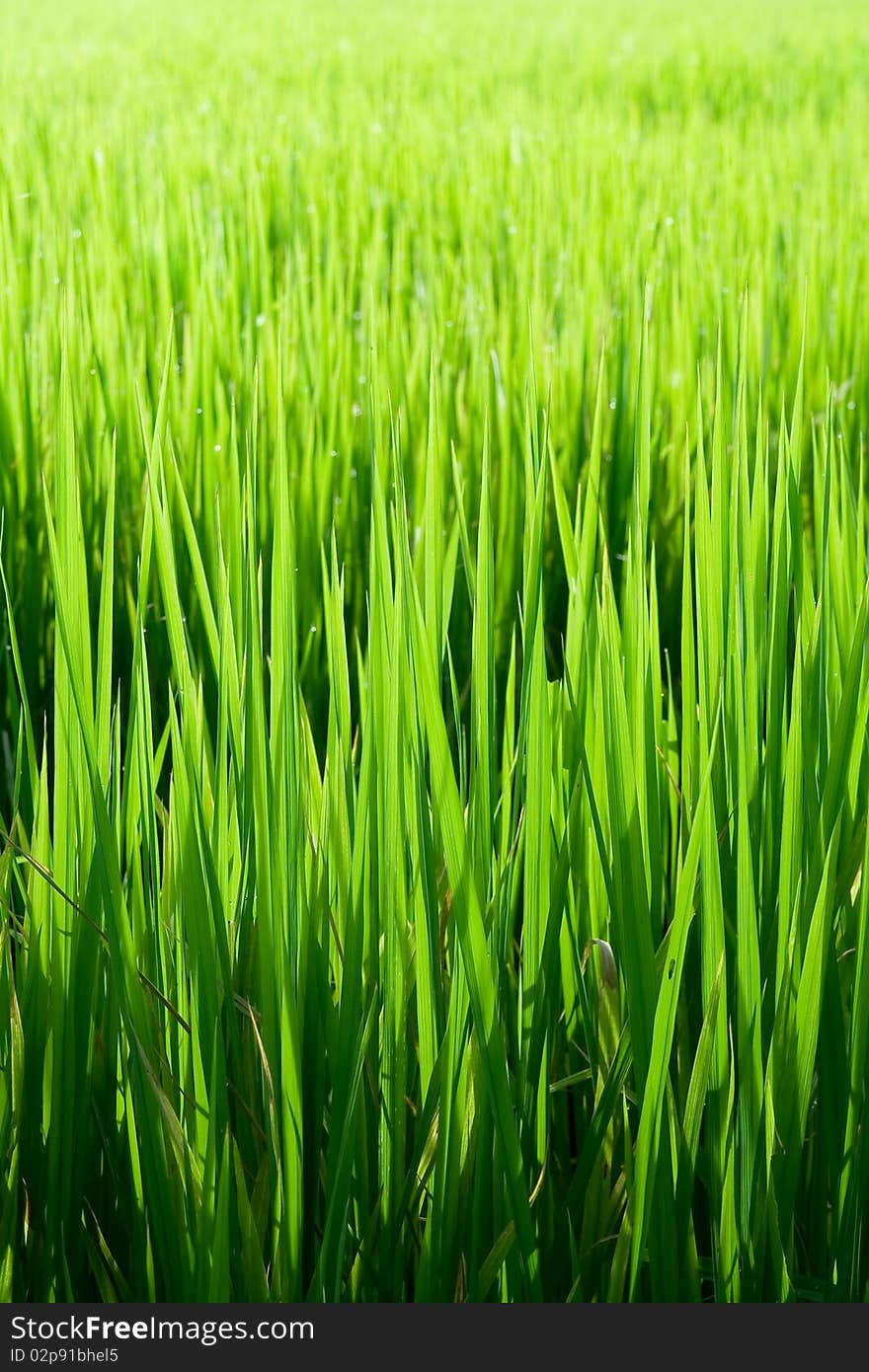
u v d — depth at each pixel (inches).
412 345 85.7
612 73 269.3
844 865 42.3
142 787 41.3
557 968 42.0
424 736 42.2
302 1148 40.7
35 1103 41.3
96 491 64.1
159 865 44.3
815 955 40.1
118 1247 42.8
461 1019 40.2
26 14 416.8
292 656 40.1
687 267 94.7
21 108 192.5
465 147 159.8
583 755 41.7
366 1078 41.7
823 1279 42.3
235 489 55.9
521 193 132.3
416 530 55.6
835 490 49.3
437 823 42.9
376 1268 41.5
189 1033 40.8
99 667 40.9
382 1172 41.2
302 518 66.2
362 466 73.3
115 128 172.2
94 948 40.9
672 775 44.1
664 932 44.5
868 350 89.1
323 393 76.4
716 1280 41.3
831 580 45.4
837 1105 41.5
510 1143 40.0
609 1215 41.9
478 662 40.5
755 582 42.1
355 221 113.3
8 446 70.9
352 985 40.4
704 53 293.9
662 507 72.7
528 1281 40.8
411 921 41.8
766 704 42.1
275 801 39.9
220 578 41.3
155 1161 40.2
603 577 42.4
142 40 328.5
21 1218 41.9
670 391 80.3
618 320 87.1
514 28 374.0
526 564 41.6
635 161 150.3
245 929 42.0
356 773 46.2
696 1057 40.3
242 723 41.7
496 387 74.1
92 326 80.0
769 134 188.9
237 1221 41.1
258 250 99.5
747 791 41.0
